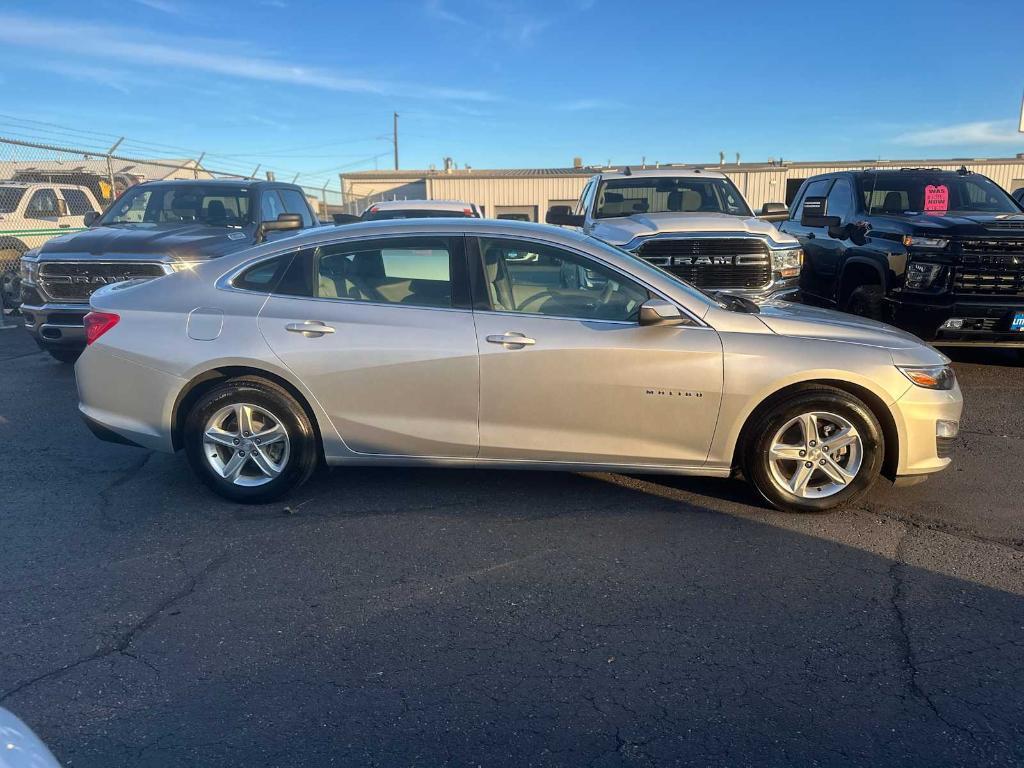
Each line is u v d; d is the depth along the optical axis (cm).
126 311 459
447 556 403
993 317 734
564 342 429
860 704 288
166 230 805
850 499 450
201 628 336
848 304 869
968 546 416
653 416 434
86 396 468
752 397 429
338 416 445
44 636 328
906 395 433
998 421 650
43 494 481
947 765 257
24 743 176
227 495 460
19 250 1290
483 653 319
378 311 444
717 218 792
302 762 257
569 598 362
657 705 287
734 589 371
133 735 269
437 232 449
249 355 439
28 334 1075
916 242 759
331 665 311
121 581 375
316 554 404
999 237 722
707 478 509
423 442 446
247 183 950
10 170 1509
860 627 338
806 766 257
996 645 325
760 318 447
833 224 903
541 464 450
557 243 446
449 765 256
